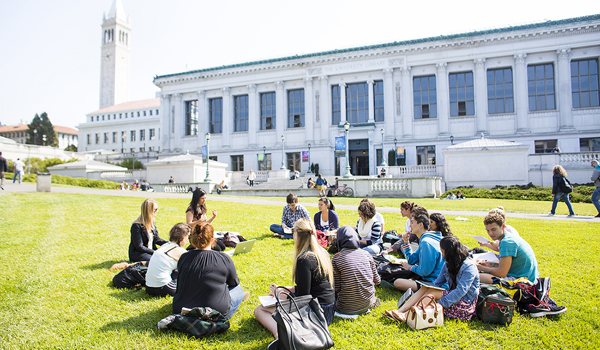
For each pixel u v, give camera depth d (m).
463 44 45.03
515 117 43.44
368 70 49.22
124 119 98.50
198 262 4.89
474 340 4.52
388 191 27.45
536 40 42.47
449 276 5.23
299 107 54.09
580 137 40.59
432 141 45.94
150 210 7.36
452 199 24.59
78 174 47.84
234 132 56.88
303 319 4.09
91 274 6.91
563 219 13.78
